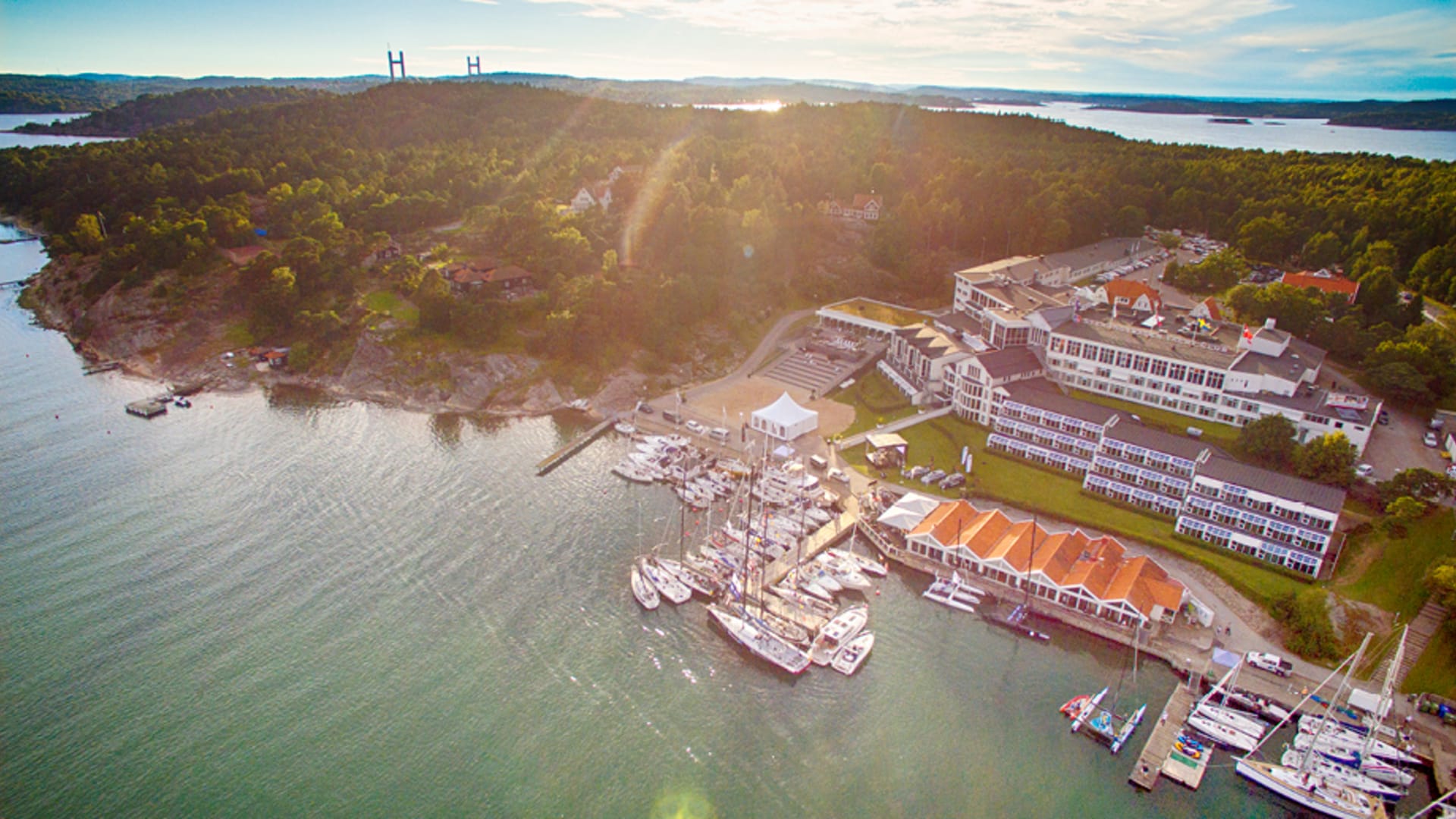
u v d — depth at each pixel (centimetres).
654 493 15188
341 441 17338
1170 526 13400
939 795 9038
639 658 11031
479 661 10900
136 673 10569
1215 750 9619
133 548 13212
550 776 9212
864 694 10444
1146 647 11038
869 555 13325
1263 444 14012
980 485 14838
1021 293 19700
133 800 8825
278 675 10569
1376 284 19325
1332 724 9712
